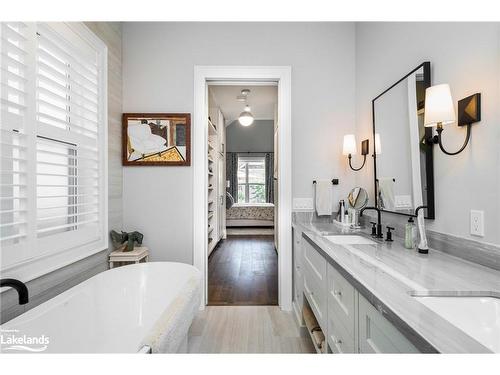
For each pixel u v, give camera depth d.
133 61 2.69
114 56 2.53
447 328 0.70
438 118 1.35
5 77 1.38
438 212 1.55
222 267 3.96
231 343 2.09
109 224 2.43
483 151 1.26
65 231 1.90
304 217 2.73
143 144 2.66
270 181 8.92
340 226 2.50
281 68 2.70
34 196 1.53
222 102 5.39
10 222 1.47
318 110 2.74
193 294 1.61
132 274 2.10
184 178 2.69
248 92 4.75
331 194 2.70
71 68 1.93
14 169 1.48
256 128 9.05
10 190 1.46
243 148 9.05
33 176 1.52
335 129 2.75
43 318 1.37
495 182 1.20
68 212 1.96
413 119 1.76
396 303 0.85
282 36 2.72
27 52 1.49
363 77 2.57
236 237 6.18
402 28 1.94
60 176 1.72
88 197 2.19
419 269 1.22
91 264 2.15
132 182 2.68
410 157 1.80
